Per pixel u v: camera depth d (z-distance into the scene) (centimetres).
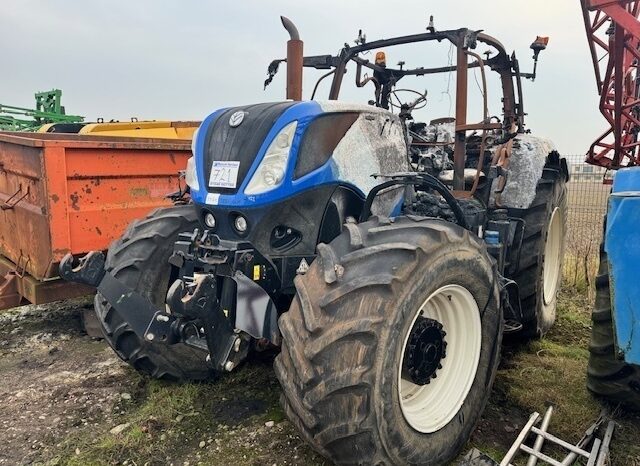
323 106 255
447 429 235
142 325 249
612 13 335
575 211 950
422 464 219
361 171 268
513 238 371
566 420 271
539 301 382
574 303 505
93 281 276
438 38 328
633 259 194
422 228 226
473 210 335
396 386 203
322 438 199
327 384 191
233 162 249
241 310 229
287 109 251
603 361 254
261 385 314
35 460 248
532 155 376
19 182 419
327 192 254
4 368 359
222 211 248
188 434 266
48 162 376
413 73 414
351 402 192
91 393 316
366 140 273
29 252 409
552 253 442
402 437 208
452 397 245
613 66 457
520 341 392
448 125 447
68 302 516
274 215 243
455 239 230
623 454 243
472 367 252
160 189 462
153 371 304
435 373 241
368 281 199
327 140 253
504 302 284
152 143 446
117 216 429
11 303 422
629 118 476
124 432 269
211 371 314
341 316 195
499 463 234
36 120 1146
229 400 298
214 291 222
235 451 251
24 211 410
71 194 397
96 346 401
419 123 425
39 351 392
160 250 291
